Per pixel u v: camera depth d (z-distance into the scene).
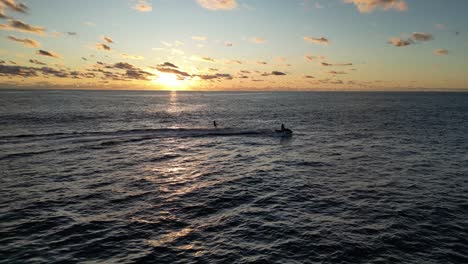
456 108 105.50
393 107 112.25
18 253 12.16
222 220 15.49
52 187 20.59
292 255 12.09
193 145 37.28
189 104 133.62
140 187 20.88
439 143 37.91
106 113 77.06
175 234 13.94
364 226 14.68
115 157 30.11
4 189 20.06
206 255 12.12
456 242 13.16
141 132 45.75
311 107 113.44
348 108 107.00
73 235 13.74
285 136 43.94
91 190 20.08
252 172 24.94
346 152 32.84
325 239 13.37
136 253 12.26
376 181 22.19
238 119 68.06
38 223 14.94
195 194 19.48
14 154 30.14
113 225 14.83
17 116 63.19
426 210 16.67
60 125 51.03
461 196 18.97
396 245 12.84
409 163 27.67
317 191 20.02
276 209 16.95
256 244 13.00
